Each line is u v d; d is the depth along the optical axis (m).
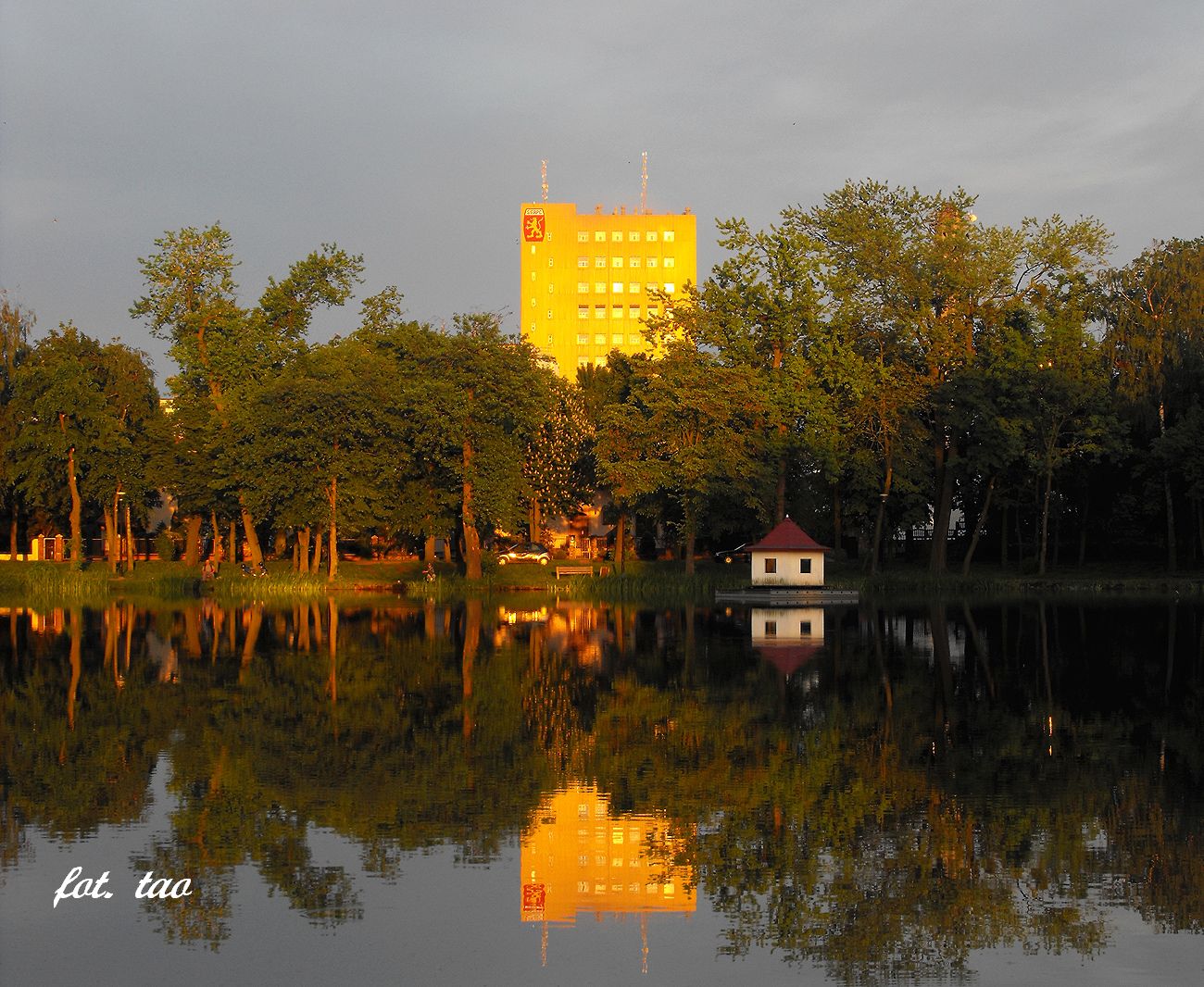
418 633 50.44
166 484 86.44
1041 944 14.92
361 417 76.94
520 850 18.36
